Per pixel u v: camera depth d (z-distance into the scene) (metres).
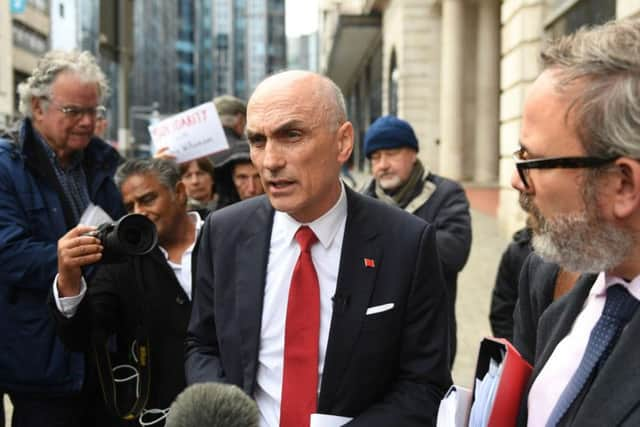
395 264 1.74
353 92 42.91
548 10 9.05
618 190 0.98
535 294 1.50
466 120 20.42
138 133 43.53
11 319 2.45
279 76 1.65
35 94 2.63
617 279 1.06
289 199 1.63
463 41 19.94
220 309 1.82
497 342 1.28
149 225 2.05
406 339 1.74
